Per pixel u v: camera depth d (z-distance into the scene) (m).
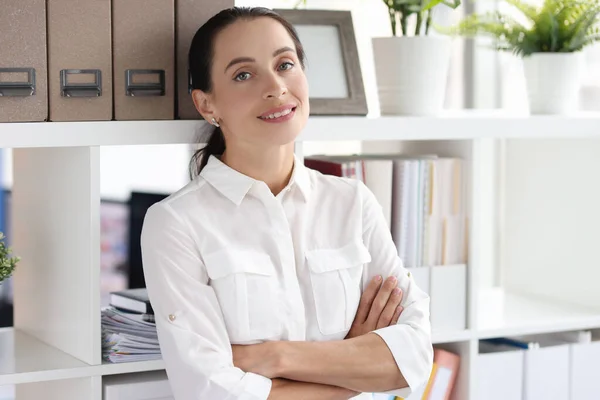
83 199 1.95
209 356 1.74
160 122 1.96
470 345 2.38
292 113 1.85
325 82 2.21
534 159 2.88
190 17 1.99
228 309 1.82
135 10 1.93
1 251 2.00
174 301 1.76
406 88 2.27
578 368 2.60
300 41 2.12
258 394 1.73
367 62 2.90
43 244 2.20
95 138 1.90
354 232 1.97
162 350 1.77
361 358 1.83
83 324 1.98
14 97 1.84
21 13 1.83
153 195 3.54
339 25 2.27
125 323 2.03
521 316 2.56
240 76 1.84
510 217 2.98
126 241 3.63
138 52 1.94
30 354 2.07
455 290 2.38
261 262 1.86
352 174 2.25
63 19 1.86
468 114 2.41
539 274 2.87
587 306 2.71
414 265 2.33
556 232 2.81
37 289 2.25
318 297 1.91
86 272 1.95
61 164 2.06
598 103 2.90
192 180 1.98
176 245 1.79
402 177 2.30
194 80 1.93
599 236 2.66
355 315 1.98
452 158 2.39
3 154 4.04
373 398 2.28
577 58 2.50
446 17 2.91
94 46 1.89
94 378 1.96
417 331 1.90
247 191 1.89
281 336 1.86
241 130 1.85
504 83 3.21
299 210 1.94
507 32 2.57
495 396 2.48
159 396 2.02
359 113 2.23
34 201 2.25
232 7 2.03
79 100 1.89
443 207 2.36
